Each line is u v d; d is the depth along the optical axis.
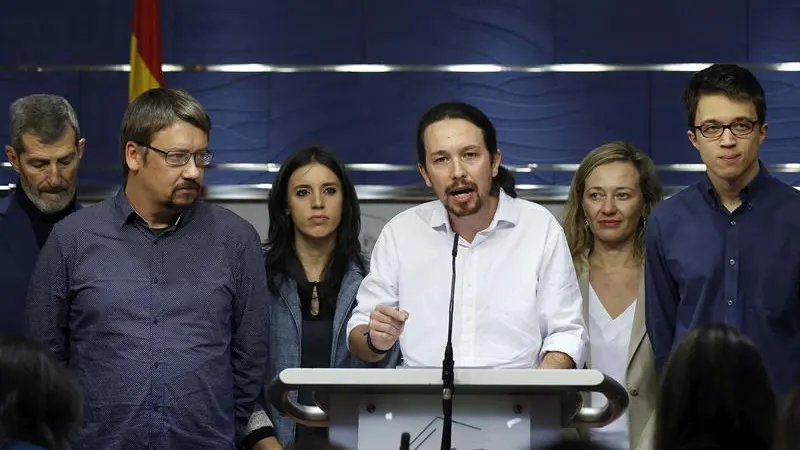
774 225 3.89
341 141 7.22
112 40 7.27
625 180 4.70
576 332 3.61
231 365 3.91
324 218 4.72
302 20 7.29
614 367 4.54
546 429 2.95
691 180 7.10
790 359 3.85
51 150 4.38
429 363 3.62
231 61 7.27
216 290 3.79
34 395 2.38
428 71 7.24
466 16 7.26
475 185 3.45
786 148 7.08
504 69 7.22
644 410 4.32
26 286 4.39
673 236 4.00
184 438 3.67
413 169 7.18
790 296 3.85
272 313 4.62
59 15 7.28
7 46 7.26
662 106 7.15
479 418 2.96
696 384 2.24
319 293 4.67
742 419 2.23
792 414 1.99
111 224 3.81
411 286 3.70
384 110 7.23
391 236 3.80
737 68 3.85
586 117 7.17
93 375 3.68
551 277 3.66
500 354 3.58
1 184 7.13
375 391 2.94
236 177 7.21
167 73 7.27
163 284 3.75
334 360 4.52
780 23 7.14
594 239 4.80
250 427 3.96
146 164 3.72
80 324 3.74
